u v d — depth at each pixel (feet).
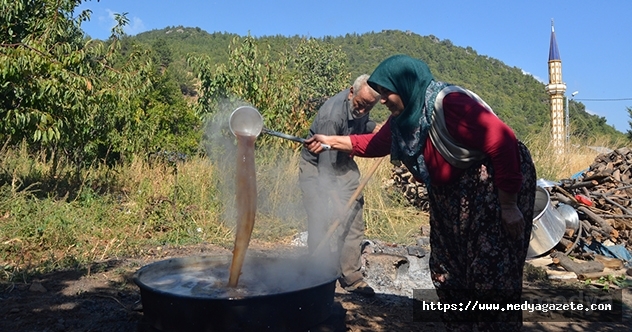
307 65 81.00
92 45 28.55
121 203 22.97
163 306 8.34
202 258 10.88
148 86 33.17
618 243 18.48
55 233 16.79
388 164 27.14
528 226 7.99
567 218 18.35
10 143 26.16
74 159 29.76
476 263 7.72
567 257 16.61
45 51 22.84
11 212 18.56
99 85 24.29
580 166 32.78
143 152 33.37
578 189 21.33
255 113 9.53
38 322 10.48
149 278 9.72
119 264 15.02
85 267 14.49
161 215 20.30
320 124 12.68
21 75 20.04
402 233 20.74
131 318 10.71
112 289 12.73
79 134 24.45
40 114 20.29
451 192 8.14
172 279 10.04
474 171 7.84
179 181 24.29
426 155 8.11
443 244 8.59
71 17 29.91
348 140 9.77
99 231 18.19
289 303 8.40
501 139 7.28
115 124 32.19
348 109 12.60
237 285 9.52
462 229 8.00
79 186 24.63
